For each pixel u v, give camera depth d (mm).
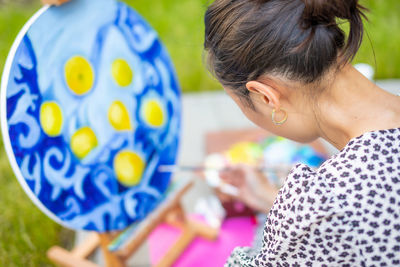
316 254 580
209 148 1792
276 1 557
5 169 1649
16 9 2660
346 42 582
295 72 572
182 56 2453
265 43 561
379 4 2754
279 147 1650
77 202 961
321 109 626
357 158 571
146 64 1131
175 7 2816
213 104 2223
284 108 648
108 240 1142
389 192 548
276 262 624
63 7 904
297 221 566
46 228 1469
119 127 1053
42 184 869
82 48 949
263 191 1220
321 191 558
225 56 614
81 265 1343
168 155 1227
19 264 1314
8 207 1483
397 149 571
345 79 601
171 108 1220
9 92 782
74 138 943
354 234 550
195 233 1507
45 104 867
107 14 1010
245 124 2084
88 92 970
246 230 1577
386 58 2359
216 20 604
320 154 1646
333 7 531
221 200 1539
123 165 1074
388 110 606
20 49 802
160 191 1195
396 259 548
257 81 609
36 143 849
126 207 1085
